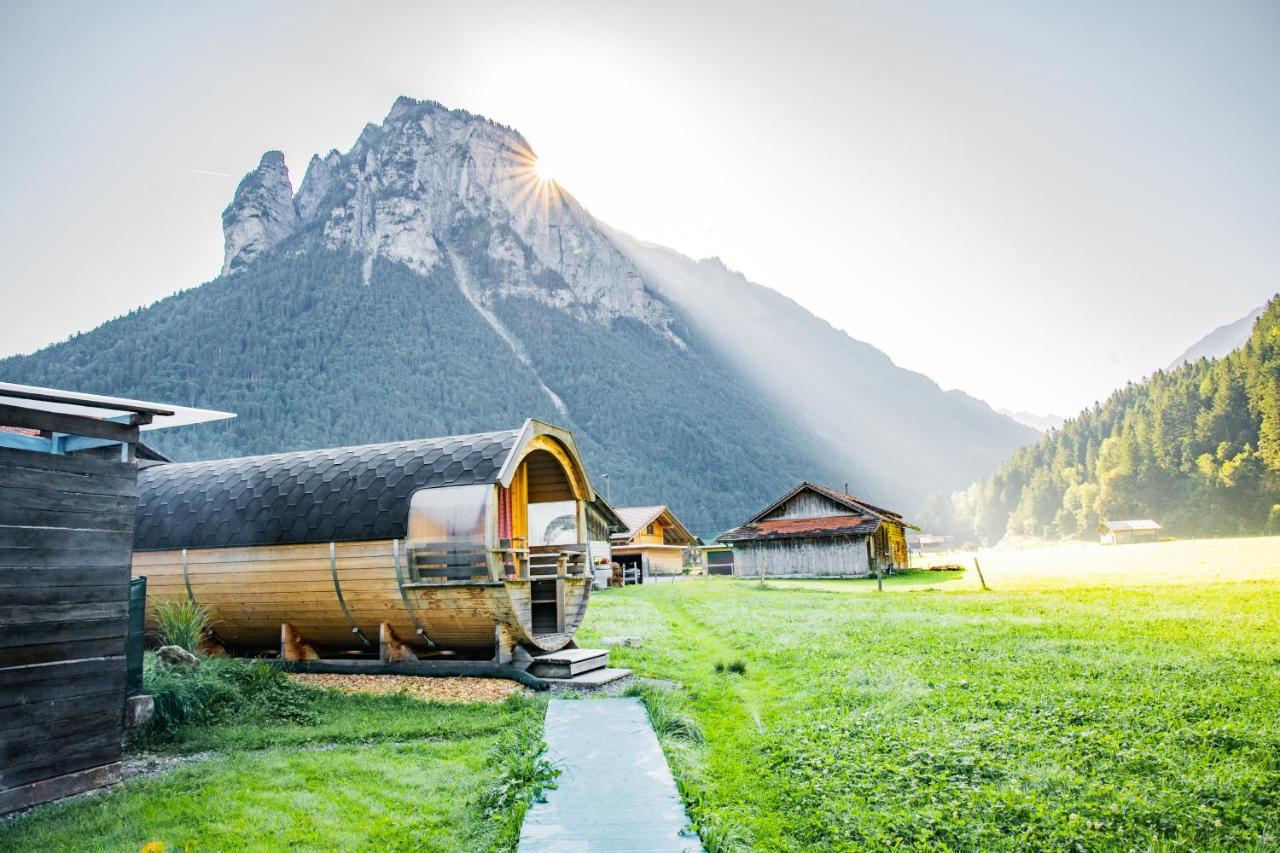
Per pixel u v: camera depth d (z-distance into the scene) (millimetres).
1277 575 26609
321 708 11367
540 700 11672
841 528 50469
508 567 13688
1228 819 6441
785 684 12688
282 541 13680
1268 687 10086
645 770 8336
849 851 6422
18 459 7375
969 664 12891
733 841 6449
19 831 6602
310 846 6422
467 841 6594
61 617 7602
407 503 13328
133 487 8469
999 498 175000
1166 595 22141
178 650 11234
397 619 13461
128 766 8633
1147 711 9344
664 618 24453
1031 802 6871
